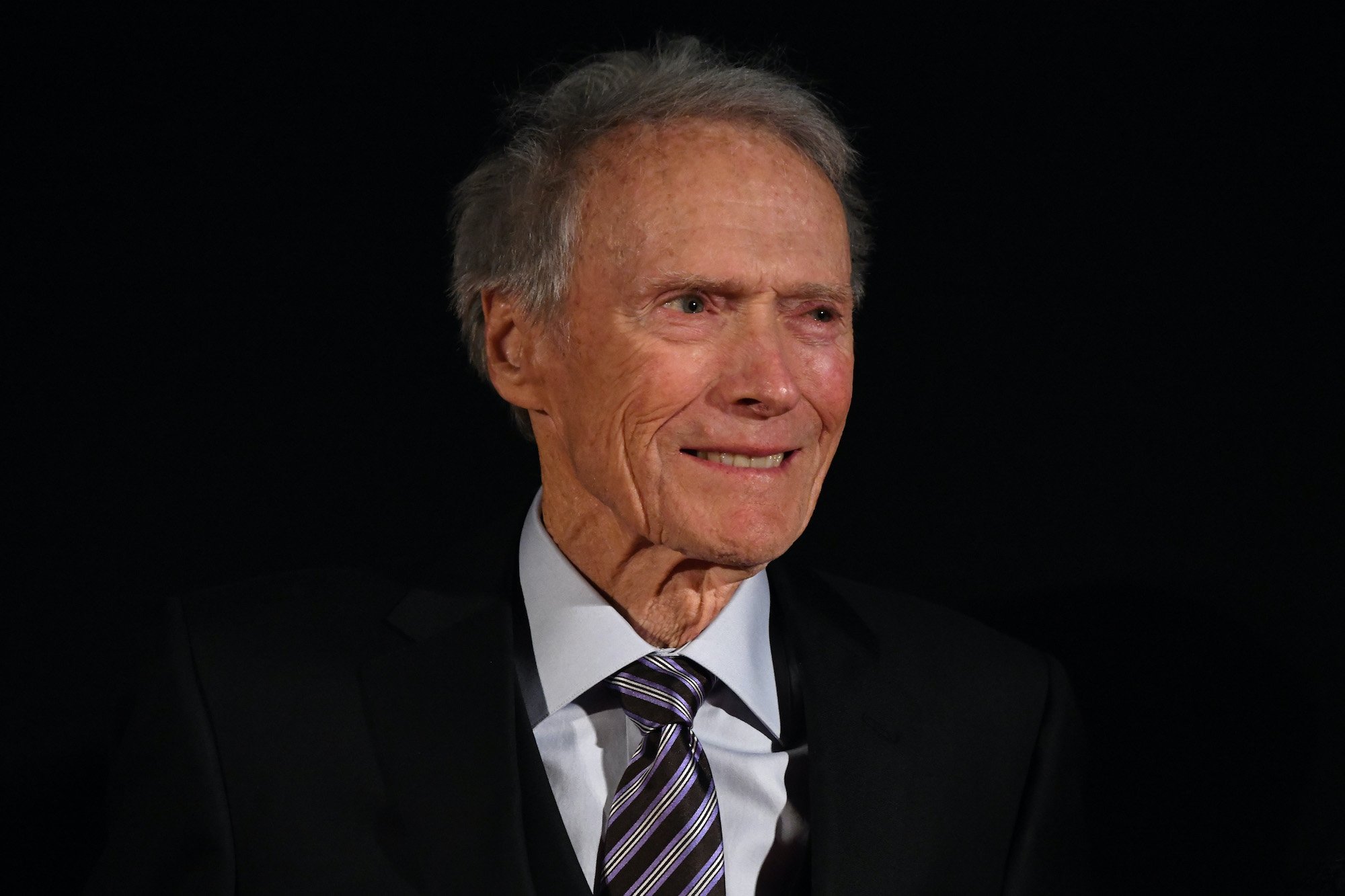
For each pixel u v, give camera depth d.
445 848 4.49
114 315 6.42
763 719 4.92
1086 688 6.74
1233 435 6.66
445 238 6.79
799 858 4.83
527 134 4.80
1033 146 6.83
